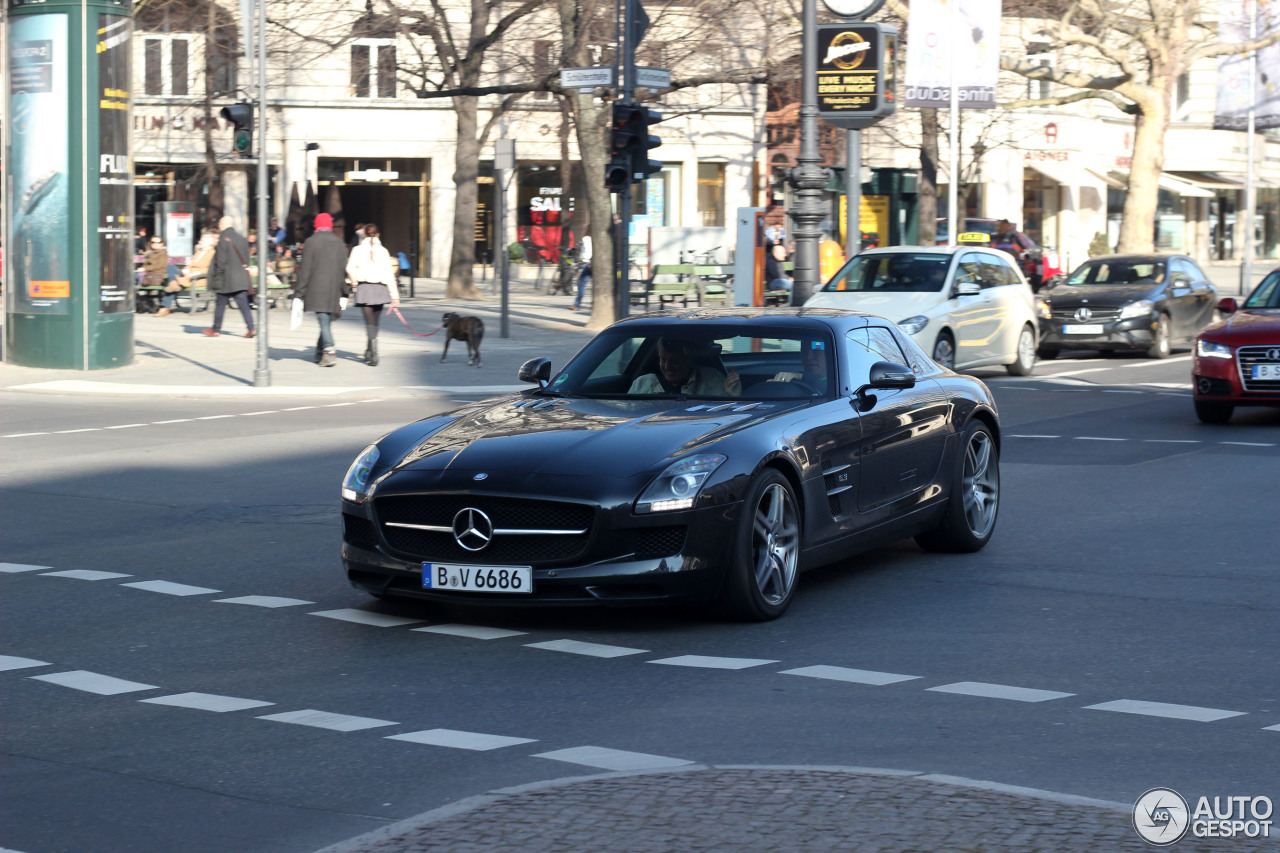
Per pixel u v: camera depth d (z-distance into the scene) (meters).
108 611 8.97
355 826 5.13
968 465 10.63
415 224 56.41
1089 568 10.06
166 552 10.95
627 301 22.42
